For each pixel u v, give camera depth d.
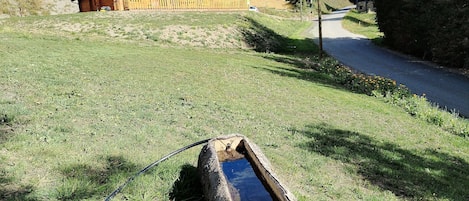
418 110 12.48
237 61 18.95
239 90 12.53
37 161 5.37
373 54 29.20
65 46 16.31
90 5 33.25
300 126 9.37
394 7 30.47
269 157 6.88
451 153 8.70
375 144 8.62
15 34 17.58
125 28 24.44
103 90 9.99
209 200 4.27
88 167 5.39
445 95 16.20
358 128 9.84
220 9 40.00
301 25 51.06
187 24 27.41
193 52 20.50
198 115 9.00
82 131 6.75
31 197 4.48
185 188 5.09
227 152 5.45
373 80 16.38
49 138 6.21
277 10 63.09
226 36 27.42
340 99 13.36
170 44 23.19
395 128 10.41
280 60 22.73
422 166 7.54
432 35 24.27
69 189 4.71
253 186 4.68
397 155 8.00
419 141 9.38
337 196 5.82
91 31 23.16
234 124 8.72
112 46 18.48
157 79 12.34
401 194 6.21
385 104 13.66
